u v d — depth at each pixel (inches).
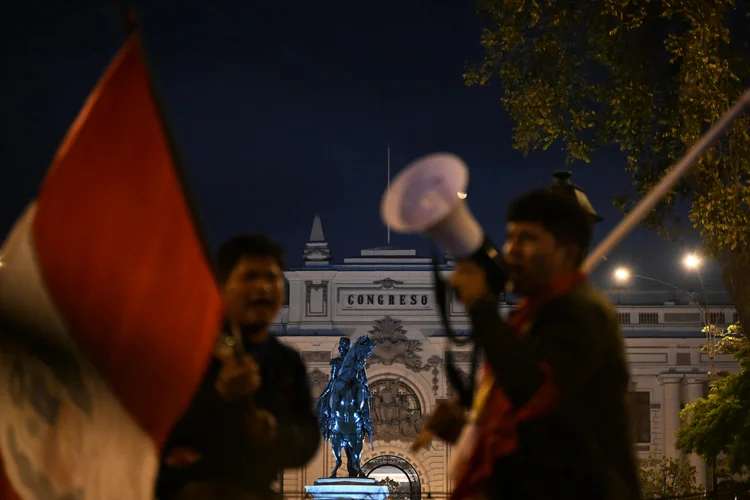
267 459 189.2
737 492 703.1
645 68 746.2
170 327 141.4
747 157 690.8
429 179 140.4
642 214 155.8
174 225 139.3
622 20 714.2
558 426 141.3
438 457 2167.8
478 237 141.8
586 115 766.5
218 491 180.5
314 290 2277.3
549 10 751.1
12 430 134.3
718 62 679.1
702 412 1231.5
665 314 2253.9
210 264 142.3
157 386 141.6
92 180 135.8
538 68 757.9
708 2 689.6
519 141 775.7
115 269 138.6
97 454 138.3
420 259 2276.1
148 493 140.9
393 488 2105.1
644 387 2219.5
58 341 137.5
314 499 872.3
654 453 2086.6
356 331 2252.7
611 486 142.3
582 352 140.3
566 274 153.6
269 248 202.8
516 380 137.9
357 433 976.9
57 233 136.3
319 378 2235.5
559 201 154.5
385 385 2220.7
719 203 687.1
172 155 137.4
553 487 141.9
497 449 145.7
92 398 138.7
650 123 743.1
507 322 152.6
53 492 135.4
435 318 2242.9
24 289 136.4
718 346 1273.4
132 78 133.4
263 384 198.2
